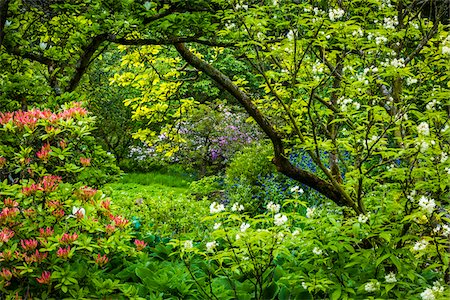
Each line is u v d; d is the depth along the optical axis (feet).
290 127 14.79
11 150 12.19
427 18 16.80
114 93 53.26
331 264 12.61
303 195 29.17
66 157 12.59
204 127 45.19
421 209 11.80
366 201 13.92
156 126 50.47
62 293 11.94
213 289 13.76
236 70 50.19
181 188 44.52
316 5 15.94
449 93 11.91
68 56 18.49
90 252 12.57
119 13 15.20
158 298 13.33
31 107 15.61
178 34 16.85
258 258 11.94
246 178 31.45
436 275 13.88
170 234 21.24
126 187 43.47
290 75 14.29
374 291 11.91
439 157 11.85
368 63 14.02
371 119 12.34
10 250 11.21
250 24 13.46
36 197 12.00
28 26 17.76
